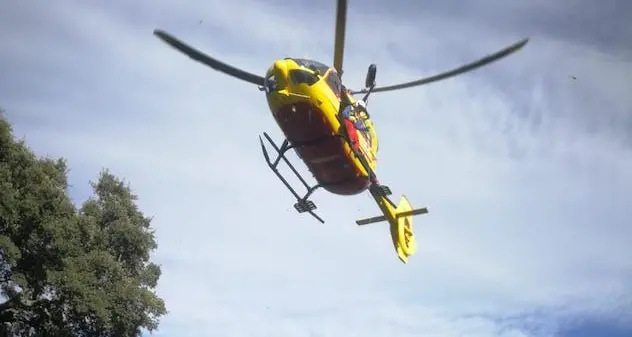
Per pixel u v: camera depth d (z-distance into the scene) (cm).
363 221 2280
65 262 2634
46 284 2639
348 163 1697
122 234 3097
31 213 2555
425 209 2167
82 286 2611
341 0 1477
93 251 2834
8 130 2673
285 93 1555
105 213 3188
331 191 1822
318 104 1565
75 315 2727
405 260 2309
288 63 1564
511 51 1501
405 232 2336
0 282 2662
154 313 2953
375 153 1848
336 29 1572
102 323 2747
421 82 1645
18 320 2725
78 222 2812
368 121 1797
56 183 2784
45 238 2617
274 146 1709
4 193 2505
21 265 2631
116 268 2872
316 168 1722
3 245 2414
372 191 1970
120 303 2823
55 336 2697
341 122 1616
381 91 1723
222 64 1592
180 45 1536
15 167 2653
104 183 3319
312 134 1606
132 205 3278
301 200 1808
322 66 1609
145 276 3186
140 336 2945
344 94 1653
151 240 3206
